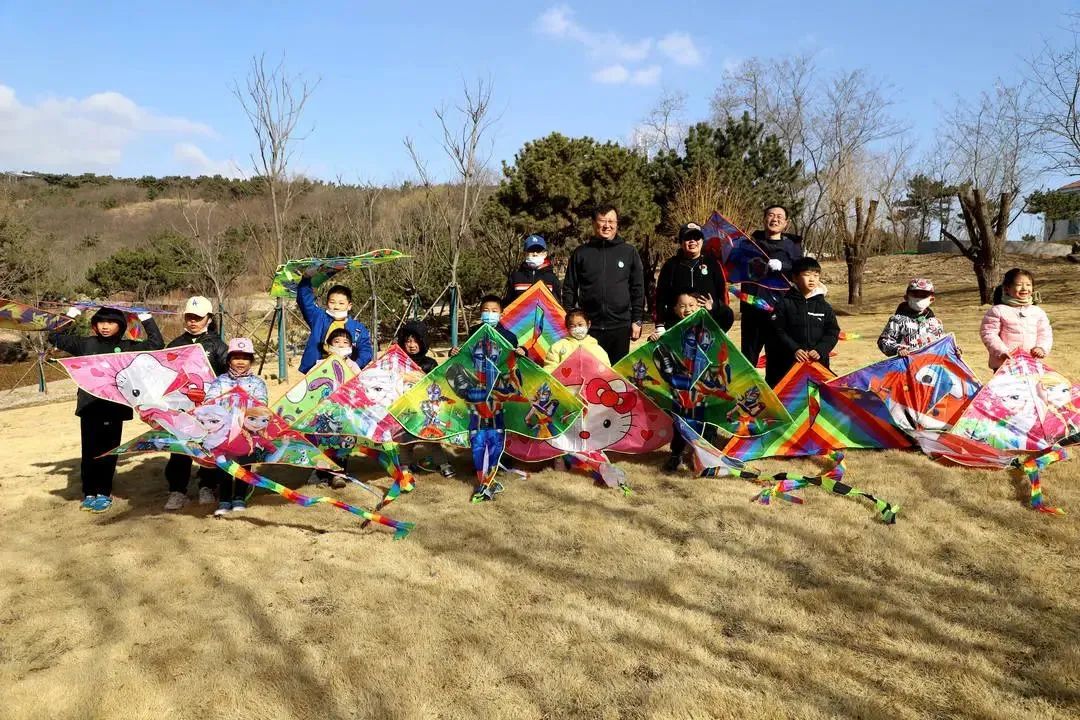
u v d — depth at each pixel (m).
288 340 18.33
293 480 6.67
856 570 4.38
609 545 4.85
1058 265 28.53
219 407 5.71
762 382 5.95
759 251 7.08
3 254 21.09
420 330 7.06
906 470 5.93
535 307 7.46
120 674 3.55
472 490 6.09
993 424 6.20
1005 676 3.30
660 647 3.63
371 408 6.31
